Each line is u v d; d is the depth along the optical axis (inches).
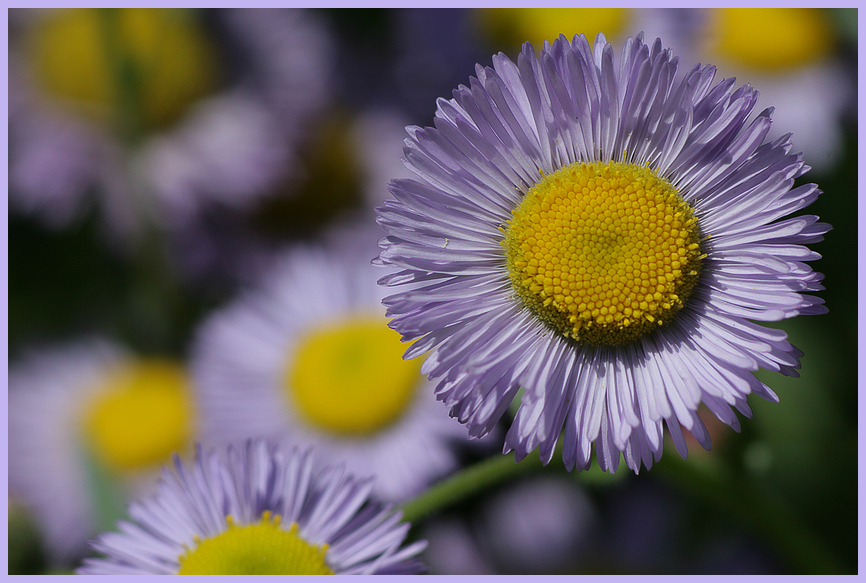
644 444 12.8
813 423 14.7
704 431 12.7
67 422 15.9
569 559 15.2
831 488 14.7
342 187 16.5
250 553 13.1
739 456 13.8
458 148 12.8
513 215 12.9
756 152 12.8
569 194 12.9
